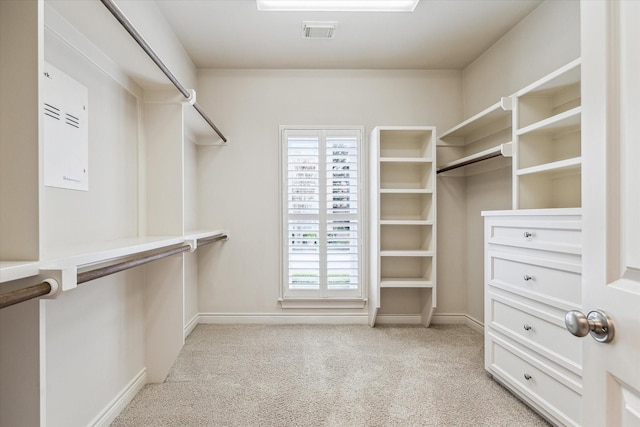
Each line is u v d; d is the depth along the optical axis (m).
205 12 2.34
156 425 1.65
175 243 1.85
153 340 2.08
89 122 1.55
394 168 3.29
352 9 2.32
